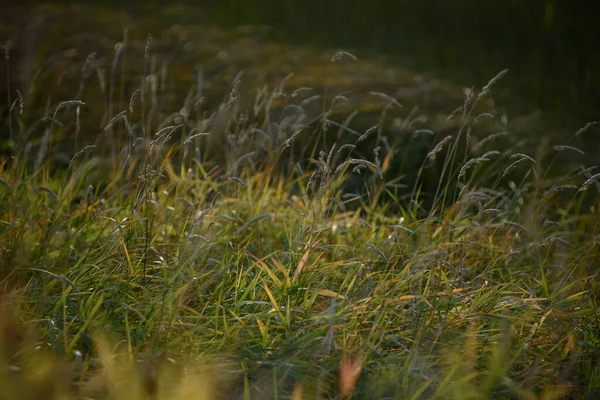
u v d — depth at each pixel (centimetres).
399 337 388
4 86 841
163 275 421
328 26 1373
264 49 1112
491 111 911
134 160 517
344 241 533
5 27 1088
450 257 474
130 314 389
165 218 501
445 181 712
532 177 724
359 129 777
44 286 393
